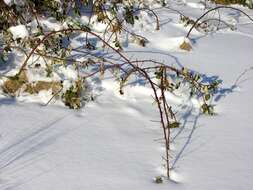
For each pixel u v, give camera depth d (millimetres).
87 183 2488
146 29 5035
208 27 5543
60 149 2775
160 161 2754
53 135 2918
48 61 3654
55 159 2672
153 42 4770
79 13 4598
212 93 3736
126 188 2479
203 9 6355
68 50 3793
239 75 4195
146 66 4039
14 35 3879
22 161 2621
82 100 3395
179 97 3609
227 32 5543
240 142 3047
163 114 3344
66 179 2504
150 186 2512
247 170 2723
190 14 5938
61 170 2576
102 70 3566
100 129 3055
